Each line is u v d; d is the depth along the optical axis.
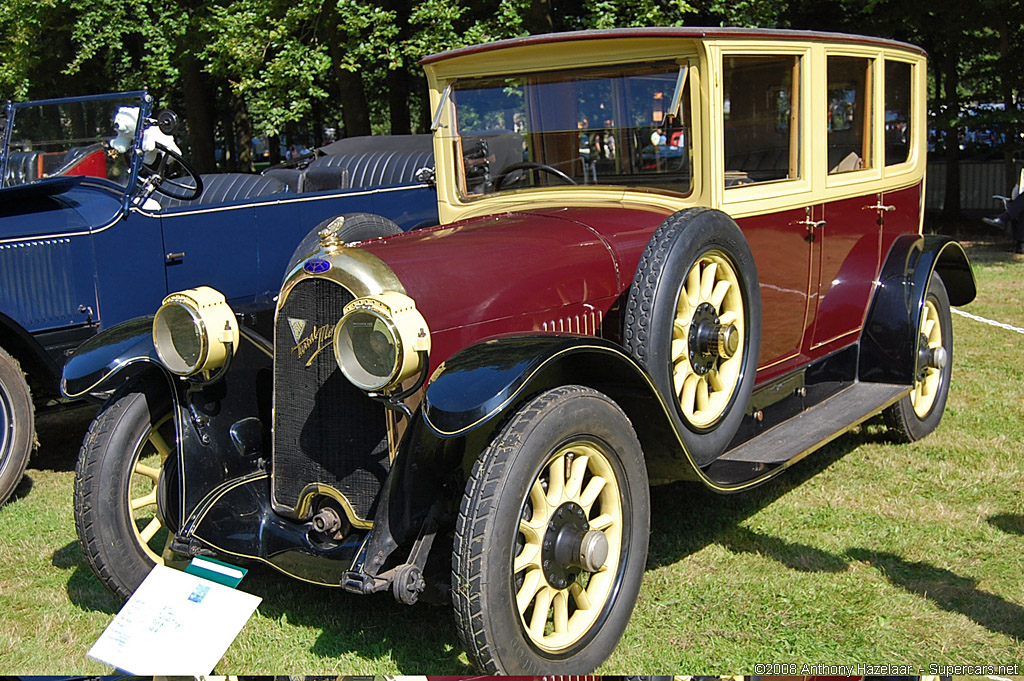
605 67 3.74
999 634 3.04
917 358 4.63
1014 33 11.97
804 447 3.74
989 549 3.63
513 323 3.09
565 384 3.02
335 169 6.82
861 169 4.59
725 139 3.62
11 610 3.41
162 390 3.37
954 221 14.27
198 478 3.24
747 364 3.58
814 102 4.08
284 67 9.45
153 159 5.15
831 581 3.40
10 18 12.37
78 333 4.93
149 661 2.74
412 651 3.04
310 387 2.99
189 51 12.00
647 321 3.14
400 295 2.73
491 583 2.54
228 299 5.51
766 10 9.45
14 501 4.58
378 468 2.90
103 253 4.96
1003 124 12.20
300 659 3.01
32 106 5.70
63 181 4.91
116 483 3.24
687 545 3.73
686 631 3.10
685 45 3.53
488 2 10.10
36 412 5.12
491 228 3.50
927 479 4.38
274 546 3.01
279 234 5.69
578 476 2.83
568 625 2.86
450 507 2.93
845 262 4.50
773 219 3.90
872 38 4.52
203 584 2.91
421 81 13.50
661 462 3.26
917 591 3.32
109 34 11.95
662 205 3.72
